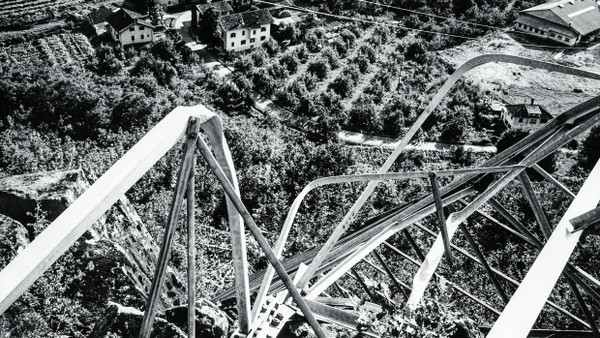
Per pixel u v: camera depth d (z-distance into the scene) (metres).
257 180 47.69
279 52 89.06
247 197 46.59
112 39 90.50
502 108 76.50
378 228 16.72
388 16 99.06
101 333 15.22
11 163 47.25
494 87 83.56
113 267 20.00
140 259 23.31
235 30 88.62
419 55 87.31
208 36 89.31
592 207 10.75
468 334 13.02
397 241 33.72
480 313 27.17
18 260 7.94
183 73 82.38
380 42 90.38
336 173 56.47
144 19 91.94
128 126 65.06
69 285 19.73
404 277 30.72
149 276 22.88
